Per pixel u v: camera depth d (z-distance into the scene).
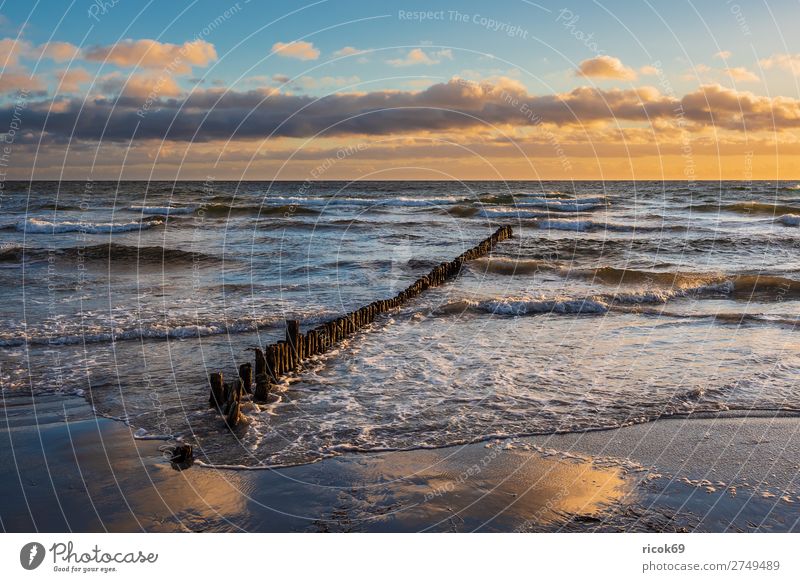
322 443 8.02
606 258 26.42
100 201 53.19
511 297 17.73
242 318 15.05
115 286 19.22
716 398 9.53
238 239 30.86
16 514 6.32
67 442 8.02
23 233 32.97
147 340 13.16
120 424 8.66
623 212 46.25
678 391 9.86
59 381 10.45
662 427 8.42
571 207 50.88
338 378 10.80
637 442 7.95
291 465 7.40
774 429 8.30
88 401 9.55
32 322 14.36
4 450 7.78
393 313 16.02
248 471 7.25
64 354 12.06
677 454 7.57
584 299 17.11
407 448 7.86
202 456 7.65
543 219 41.38
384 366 11.52
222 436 8.26
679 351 12.31
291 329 11.52
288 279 20.77
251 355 12.21
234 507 6.49
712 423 8.54
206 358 11.97
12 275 21.06
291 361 11.25
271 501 6.60
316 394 9.95
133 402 9.52
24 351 12.20
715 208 47.91
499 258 25.59
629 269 21.77
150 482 6.98
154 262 23.89
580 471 7.19
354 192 69.56
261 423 8.70
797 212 43.84
